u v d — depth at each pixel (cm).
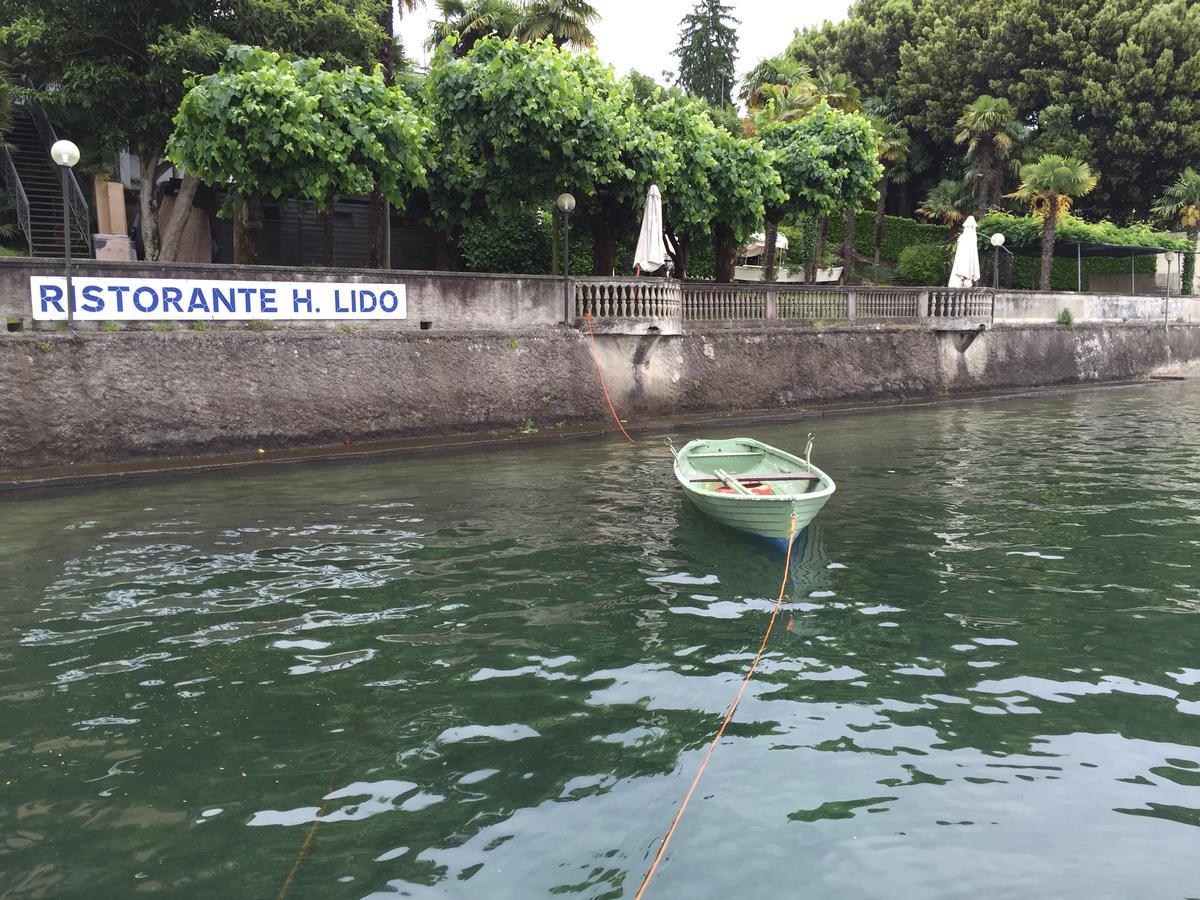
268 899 375
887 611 735
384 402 1559
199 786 464
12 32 1908
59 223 2319
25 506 1091
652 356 1920
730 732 523
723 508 930
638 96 3378
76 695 574
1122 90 4062
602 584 805
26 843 413
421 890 380
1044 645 659
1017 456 1503
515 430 1703
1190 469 1381
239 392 1415
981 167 4078
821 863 398
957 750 500
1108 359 3042
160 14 1897
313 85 1518
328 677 604
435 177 1873
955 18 4634
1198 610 735
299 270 1486
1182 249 3584
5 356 1227
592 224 2128
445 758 494
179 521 1022
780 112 3384
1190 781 466
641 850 408
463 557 887
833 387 2242
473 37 2823
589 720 539
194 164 1509
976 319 2525
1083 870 392
